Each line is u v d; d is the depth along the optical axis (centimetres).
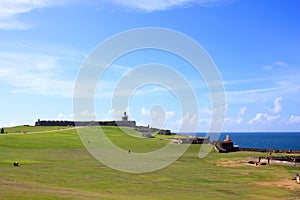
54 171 5266
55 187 3925
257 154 9212
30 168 5453
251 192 4303
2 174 4641
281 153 9675
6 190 3206
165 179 5059
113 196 3594
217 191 4297
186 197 3841
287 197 4059
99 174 5203
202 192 4197
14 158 6719
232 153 9506
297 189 4547
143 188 4297
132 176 5206
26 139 11612
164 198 3706
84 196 3350
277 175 5653
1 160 6191
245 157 8275
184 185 4625
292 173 5875
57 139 12000
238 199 3862
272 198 3988
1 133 14100
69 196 3225
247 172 5969
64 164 6144
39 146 9881
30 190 3378
